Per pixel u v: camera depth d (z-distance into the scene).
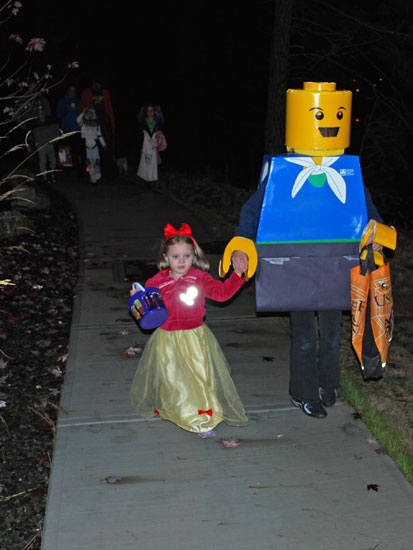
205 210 9.15
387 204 14.37
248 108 19.25
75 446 3.36
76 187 10.88
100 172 11.22
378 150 13.08
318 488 3.04
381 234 3.21
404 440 3.48
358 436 3.44
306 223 3.29
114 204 9.48
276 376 4.08
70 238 7.67
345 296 3.40
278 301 3.38
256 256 3.20
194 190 10.69
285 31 9.55
